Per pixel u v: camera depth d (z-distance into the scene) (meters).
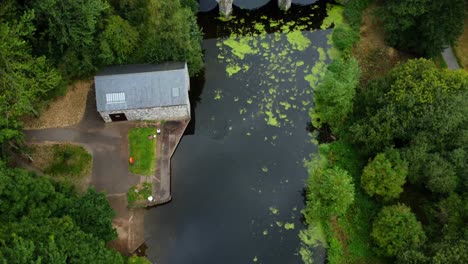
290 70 46.75
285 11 51.94
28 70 36.09
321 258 35.53
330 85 40.81
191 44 43.34
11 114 35.56
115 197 38.16
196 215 38.16
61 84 41.09
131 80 39.97
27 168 38.59
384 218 32.94
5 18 34.38
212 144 42.16
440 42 42.16
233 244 36.66
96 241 29.66
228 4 50.28
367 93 39.78
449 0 40.84
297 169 40.38
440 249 30.45
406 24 43.22
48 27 37.78
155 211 38.31
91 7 37.06
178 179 40.12
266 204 38.62
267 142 42.12
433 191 34.72
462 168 34.19
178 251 36.38
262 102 44.66
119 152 40.25
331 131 42.16
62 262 25.39
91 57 41.69
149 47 42.00
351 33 47.91
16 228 26.14
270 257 35.88
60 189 33.62
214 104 44.66
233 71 46.84
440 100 35.81
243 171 40.50
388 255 33.09
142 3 41.69
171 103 40.22
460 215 32.88
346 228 36.09
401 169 34.53
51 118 41.62
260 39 49.44
